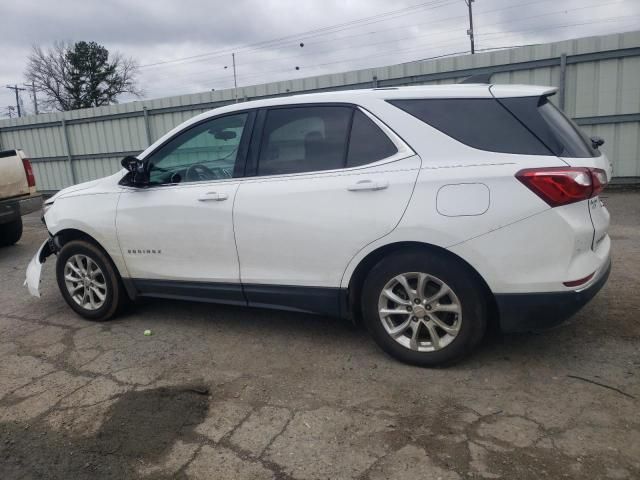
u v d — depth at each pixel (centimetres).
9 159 788
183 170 434
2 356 421
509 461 259
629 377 332
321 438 287
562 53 1054
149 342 431
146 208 432
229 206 394
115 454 284
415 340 353
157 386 356
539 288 315
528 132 322
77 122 1733
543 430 282
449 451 270
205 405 328
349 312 373
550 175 306
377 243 345
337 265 362
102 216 454
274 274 387
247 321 464
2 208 758
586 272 315
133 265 451
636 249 623
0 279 666
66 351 423
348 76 1281
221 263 408
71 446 294
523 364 355
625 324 408
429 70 1184
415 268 341
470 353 349
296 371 366
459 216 321
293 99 390
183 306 511
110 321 484
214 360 391
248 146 399
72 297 493
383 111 356
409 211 332
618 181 1075
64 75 5659
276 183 380
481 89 344
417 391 329
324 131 374
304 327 443
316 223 362
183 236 418
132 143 1647
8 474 274
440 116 342
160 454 282
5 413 333
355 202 349
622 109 1038
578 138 341
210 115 420
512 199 311
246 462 271
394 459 266
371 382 344
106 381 367
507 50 1102
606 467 252
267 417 311
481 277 327
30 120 1831
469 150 328
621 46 1008
